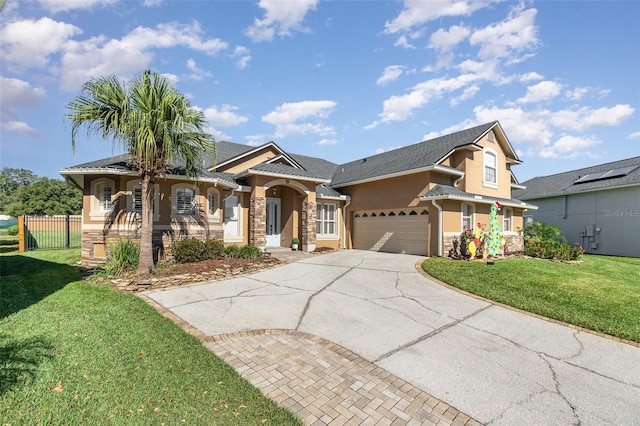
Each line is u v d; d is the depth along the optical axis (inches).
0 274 367.9
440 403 142.6
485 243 534.3
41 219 709.9
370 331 224.2
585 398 150.9
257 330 217.3
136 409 121.1
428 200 540.1
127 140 344.2
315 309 265.7
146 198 368.2
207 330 212.1
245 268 413.7
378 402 141.0
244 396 136.9
